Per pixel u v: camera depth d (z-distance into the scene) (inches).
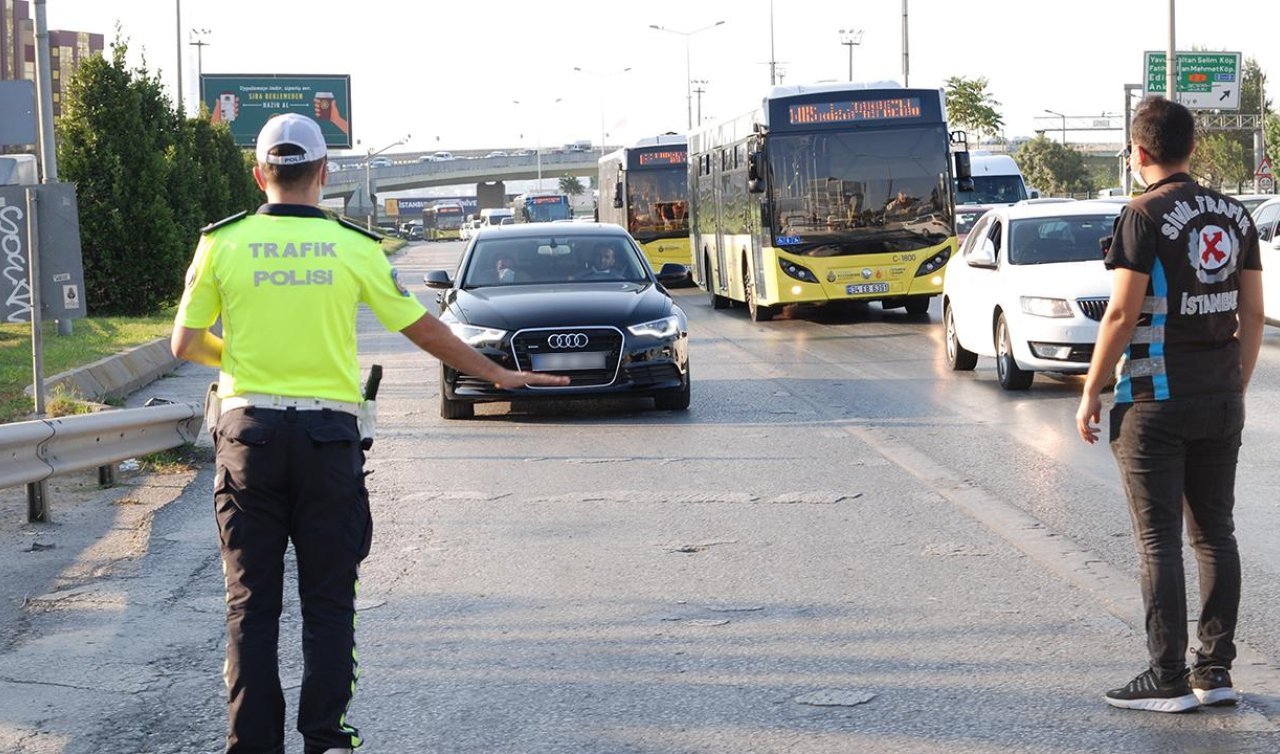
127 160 1151.6
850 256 1041.5
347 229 209.9
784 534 377.7
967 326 716.7
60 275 460.4
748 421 586.2
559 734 232.1
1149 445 235.3
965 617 295.0
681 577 334.3
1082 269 649.6
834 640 281.1
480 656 275.4
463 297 621.0
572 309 592.1
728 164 1222.9
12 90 467.8
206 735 234.5
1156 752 218.2
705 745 225.6
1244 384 239.1
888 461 486.0
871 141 1044.5
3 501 433.4
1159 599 235.3
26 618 305.7
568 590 324.2
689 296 1569.9
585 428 577.9
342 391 207.5
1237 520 383.6
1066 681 252.8
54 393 609.3
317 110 3572.8
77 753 226.2
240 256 205.3
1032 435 533.3
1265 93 3986.2
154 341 880.9
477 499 433.7
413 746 228.1
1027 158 5088.6
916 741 225.3
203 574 343.0
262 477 203.5
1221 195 235.6
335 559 206.7
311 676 205.8
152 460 486.0
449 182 6299.2
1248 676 253.4
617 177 1834.4
